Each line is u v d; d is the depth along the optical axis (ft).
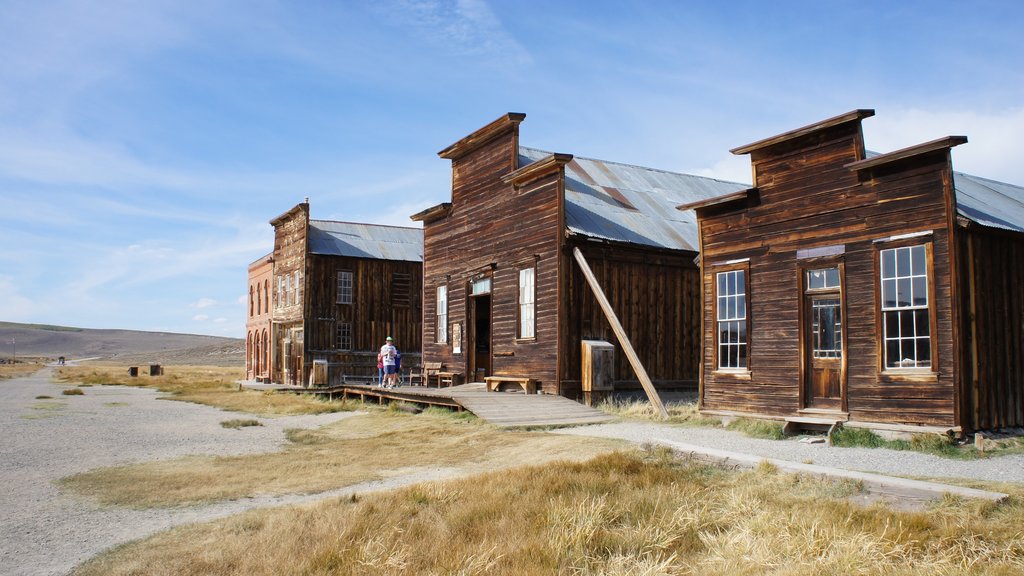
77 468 39.27
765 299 49.96
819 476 29.12
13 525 26.96
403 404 70.49
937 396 39.86
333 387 90.27
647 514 26.08
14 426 58.29
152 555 22.66
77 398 93.09
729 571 20.70
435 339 89.04
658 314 71.97
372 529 24.43
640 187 87.40
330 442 49.75
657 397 56.18
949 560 20.18
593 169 87.76
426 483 31.60
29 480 35.70
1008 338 42.80
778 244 49.32
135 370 175.83
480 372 82.12
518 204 72.95
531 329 69.92
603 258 68.59
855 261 44.47
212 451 45.83
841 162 45.73
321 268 122.72
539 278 68.80
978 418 39.70
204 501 31.09
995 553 20.47
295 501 31.14
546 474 31.71
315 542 23.44
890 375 42.06
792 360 47.85
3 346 646.33
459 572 20.70
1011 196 62.49
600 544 23.21
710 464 33.78
